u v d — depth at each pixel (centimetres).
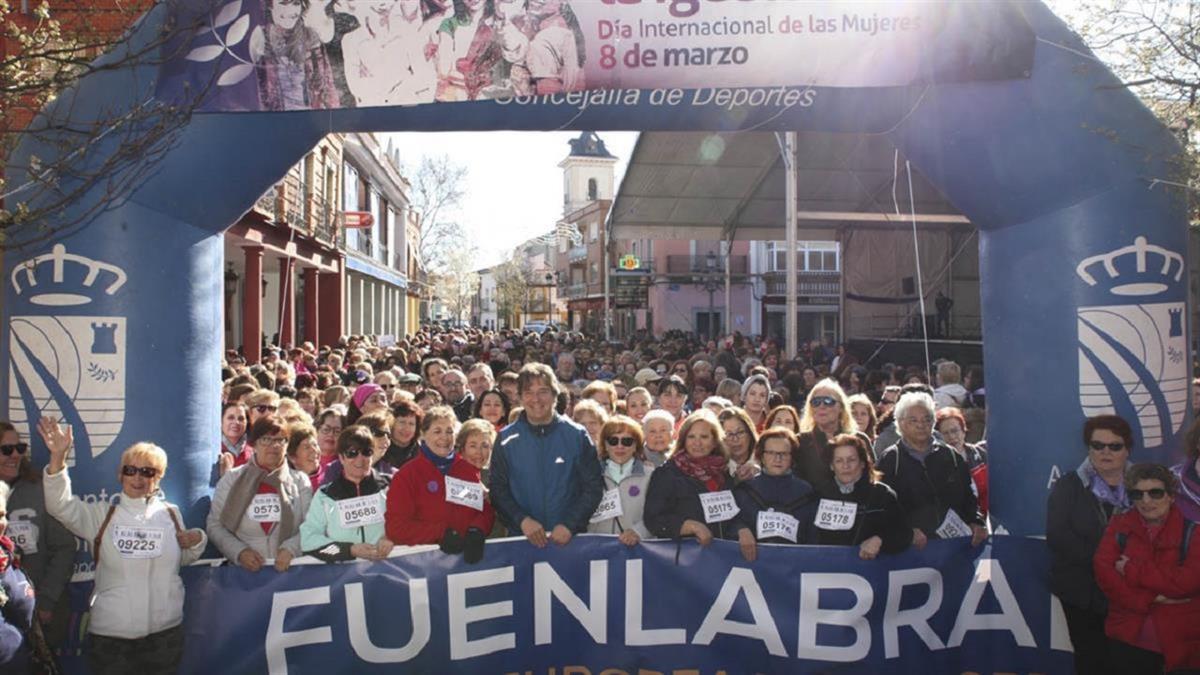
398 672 492
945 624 517
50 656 422
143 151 495
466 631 496
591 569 505
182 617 469
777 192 2181
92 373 497
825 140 1842
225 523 485
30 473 468
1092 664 480
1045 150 531
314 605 489
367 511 489
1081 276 530
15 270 503
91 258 498
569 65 530
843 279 2512
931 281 2536
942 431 618
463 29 527
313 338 2512
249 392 734
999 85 534
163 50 505
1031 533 543
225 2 513
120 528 446
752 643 504
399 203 4612
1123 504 470
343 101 521
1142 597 429
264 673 485
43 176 482
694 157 1909
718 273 4397
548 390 498
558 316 8675
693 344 2127
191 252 521
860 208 2320
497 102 536
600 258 6003
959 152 543
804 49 531
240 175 522
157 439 507
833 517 497
